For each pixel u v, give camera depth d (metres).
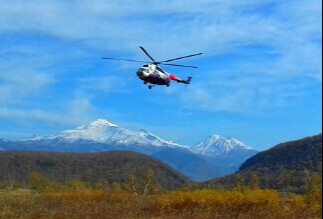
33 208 26.00
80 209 25.80
